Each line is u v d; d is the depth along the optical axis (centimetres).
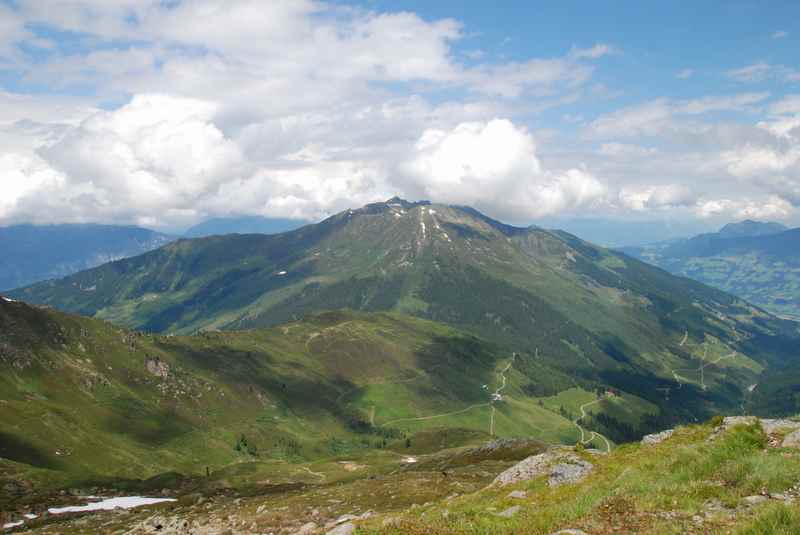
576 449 5088
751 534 1956
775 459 2692
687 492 2617
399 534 2712
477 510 3412
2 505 17425
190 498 15000
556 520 2642
